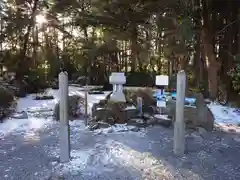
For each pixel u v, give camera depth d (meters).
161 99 6.40
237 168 3.43
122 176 3.15
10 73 12.30
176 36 8.90
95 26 11.77
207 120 5.38
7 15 12.56
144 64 14.64
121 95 6.15
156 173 3.24
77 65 17.36
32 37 14.41
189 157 3.81
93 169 3.35
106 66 15.97
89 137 4.80
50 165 3.48
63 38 16.50
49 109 7.73
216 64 9.20
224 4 9.32
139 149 4.14
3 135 4.95
